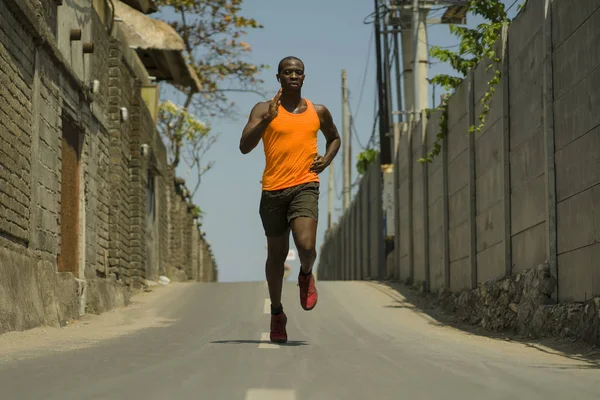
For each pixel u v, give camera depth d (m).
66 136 14.93
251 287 21.36
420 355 7.34
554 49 11.12
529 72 12.28
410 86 23.55
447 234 17.73
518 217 12.84
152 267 26.66
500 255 13.73
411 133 21.89
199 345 8.33
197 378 5.37
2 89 10.91
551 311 10.52
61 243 14.38
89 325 13.12
